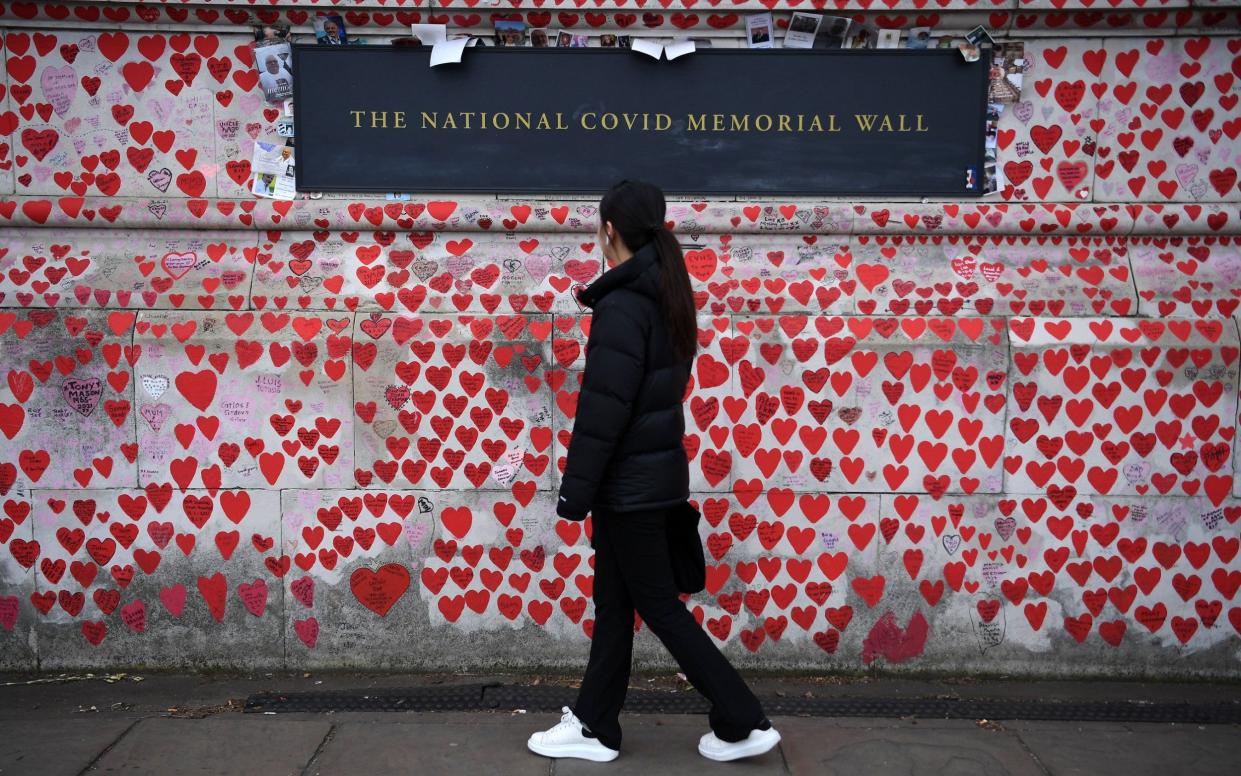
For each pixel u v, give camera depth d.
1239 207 3.84
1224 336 3.76
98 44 3.83
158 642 3.87
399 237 3.90
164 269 3.85
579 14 3.82
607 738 3.18
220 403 3.77
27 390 3.76
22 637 3.86
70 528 3.81
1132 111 3.87
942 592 3.84
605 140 3.90
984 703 3.66
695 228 3.88
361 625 3.86
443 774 3.10
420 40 3.85
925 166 3.90
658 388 2.90
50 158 3.87
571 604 3.84
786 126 3.89
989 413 3.78
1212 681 3.86
